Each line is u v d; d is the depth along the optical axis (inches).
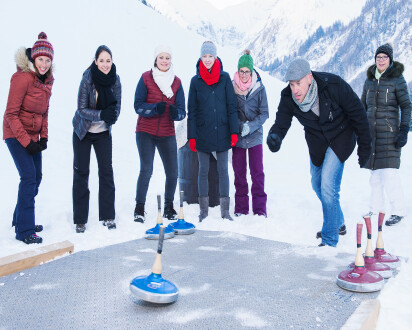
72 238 160.2
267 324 85.5
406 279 111.2
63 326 85.4
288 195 249.3
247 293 101.7
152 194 237.0
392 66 184.5
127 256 132.0
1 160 317.1
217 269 119.7
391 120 186.2
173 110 183.9
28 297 100.0
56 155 353.7
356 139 145.4
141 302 96.7
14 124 152.5
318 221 189.6
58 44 922.7
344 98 135.3
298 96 137.4
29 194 156.3
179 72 977.5
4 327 85.4
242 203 200.4
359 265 106.0
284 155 509.4
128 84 771.4
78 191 171.3
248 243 146.3
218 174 202.1
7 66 655.1
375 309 90.0
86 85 168.2
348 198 240.8
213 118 188.4
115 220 188.1
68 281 110.1
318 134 144.9
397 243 155.6
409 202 221.6
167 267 121.3
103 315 90.1
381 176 192.9
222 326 84.7
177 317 88.9
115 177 299.9
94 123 172.9
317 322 86.2
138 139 188.4
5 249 145.3
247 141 196.4
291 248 140.0
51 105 538.3
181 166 220.1
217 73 188.5
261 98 199.2
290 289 104.3
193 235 157.9
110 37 1098.1
